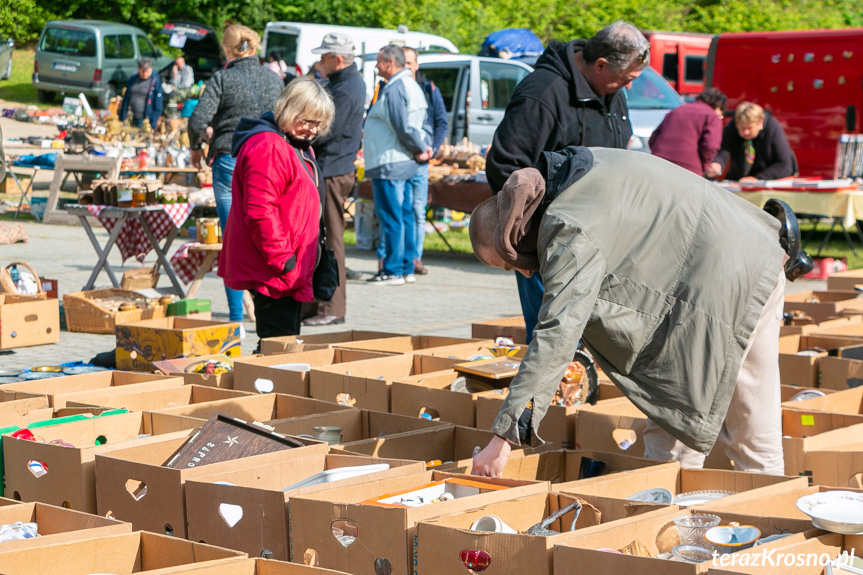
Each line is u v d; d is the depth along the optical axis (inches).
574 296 113.4
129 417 153.3
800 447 140.2
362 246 508.7
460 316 327.6
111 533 101.6
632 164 120.9
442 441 148.2
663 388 122.7
